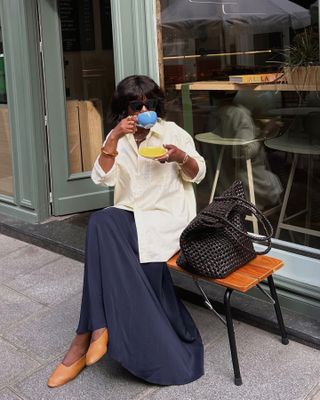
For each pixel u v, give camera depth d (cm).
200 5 347
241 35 334
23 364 282
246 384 253
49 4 452
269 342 286
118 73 374
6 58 466
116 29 367
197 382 257
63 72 468
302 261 306
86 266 255
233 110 347
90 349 246
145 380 256
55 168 475
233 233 251
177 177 282
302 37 301
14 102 469
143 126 262
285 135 324
